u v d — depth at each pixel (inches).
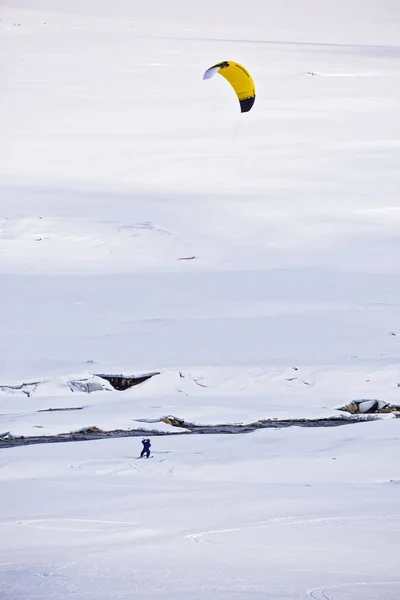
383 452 4662.9
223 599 2495.1
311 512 3590.1
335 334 7140.8
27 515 3528.5
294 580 2701.8
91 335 7057.1
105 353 6555.1
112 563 2881.4
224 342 6884.8
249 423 5319.9
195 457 4571.9
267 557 2967.5
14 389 5816.9
